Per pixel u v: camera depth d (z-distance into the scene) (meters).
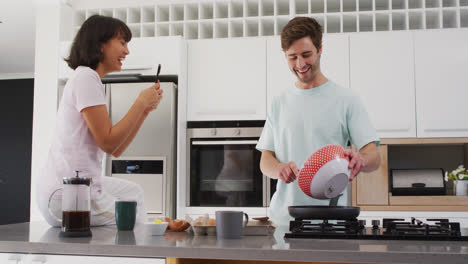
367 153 1.79
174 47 3.36
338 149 1.47
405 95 3.20
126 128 1.52
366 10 3.69
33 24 4.57
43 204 1.54
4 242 1.16
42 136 3.52
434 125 3.16
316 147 1.86
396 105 3.20
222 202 3.31
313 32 1.77
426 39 3.22
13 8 4.17
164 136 3.29
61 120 1.53
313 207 1.40
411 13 3.39
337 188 1.47
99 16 1.62
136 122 1.56
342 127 1.87
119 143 1.52
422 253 0.96
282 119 1.94
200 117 3.40
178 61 3.35
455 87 3.17
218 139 3.36
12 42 5.14
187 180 3.36
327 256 0.99
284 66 3.33
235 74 3.38
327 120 1.86
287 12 3.77
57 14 3.61
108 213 1.60
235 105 3.37
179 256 1.05
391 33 3.24
